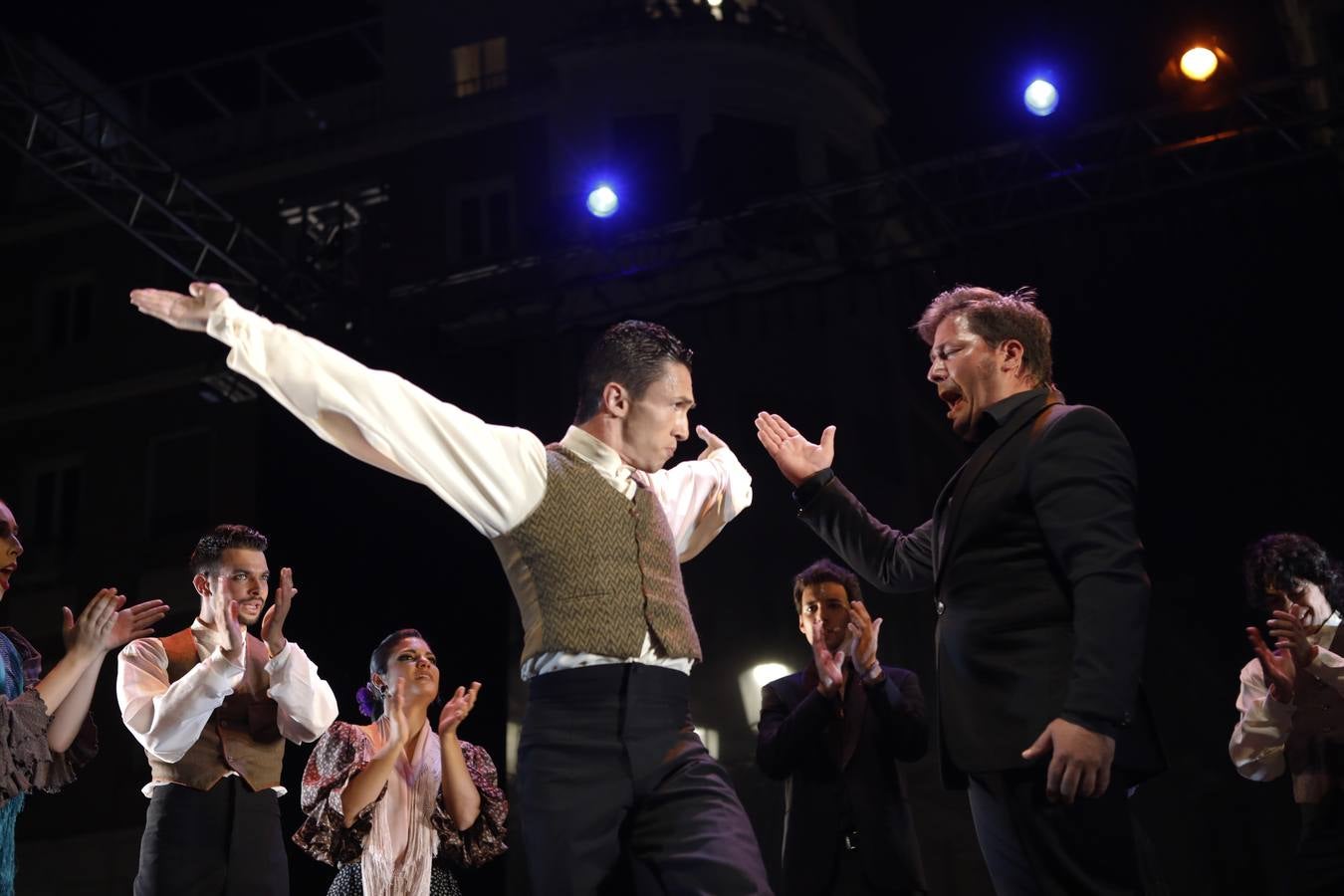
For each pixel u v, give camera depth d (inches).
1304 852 128.5
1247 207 335.9
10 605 496.4
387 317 390.0
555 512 87.4
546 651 85.6
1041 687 87.5
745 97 435.2
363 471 379.6
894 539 109.0
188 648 140.6
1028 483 90.2
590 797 84.0
